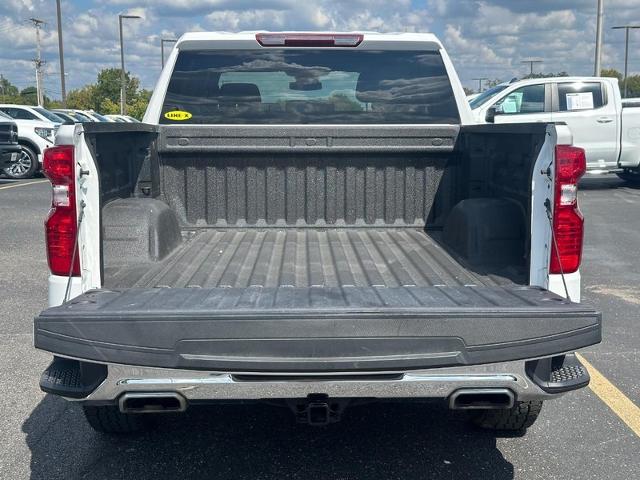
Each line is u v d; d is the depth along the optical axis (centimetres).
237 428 432
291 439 417
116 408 396
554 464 389
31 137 1884
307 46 492
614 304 710
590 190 1648
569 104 1499
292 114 498
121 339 286
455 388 299
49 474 379
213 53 489
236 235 480
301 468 383
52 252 336
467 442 414
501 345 291
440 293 328
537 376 307
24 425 438
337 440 416
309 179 486
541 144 349
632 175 1691
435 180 488
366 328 286
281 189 487
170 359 287
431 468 384
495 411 406
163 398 303
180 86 490
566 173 336
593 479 373
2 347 577
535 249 354
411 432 426
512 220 402
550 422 441
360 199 489
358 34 491
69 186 330
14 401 473
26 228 1132
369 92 498
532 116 1487
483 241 405
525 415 405
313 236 479
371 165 485
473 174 469
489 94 1525
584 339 296
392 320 286
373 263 414
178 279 377
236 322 284
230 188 486
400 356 288
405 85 498
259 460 392
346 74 497
